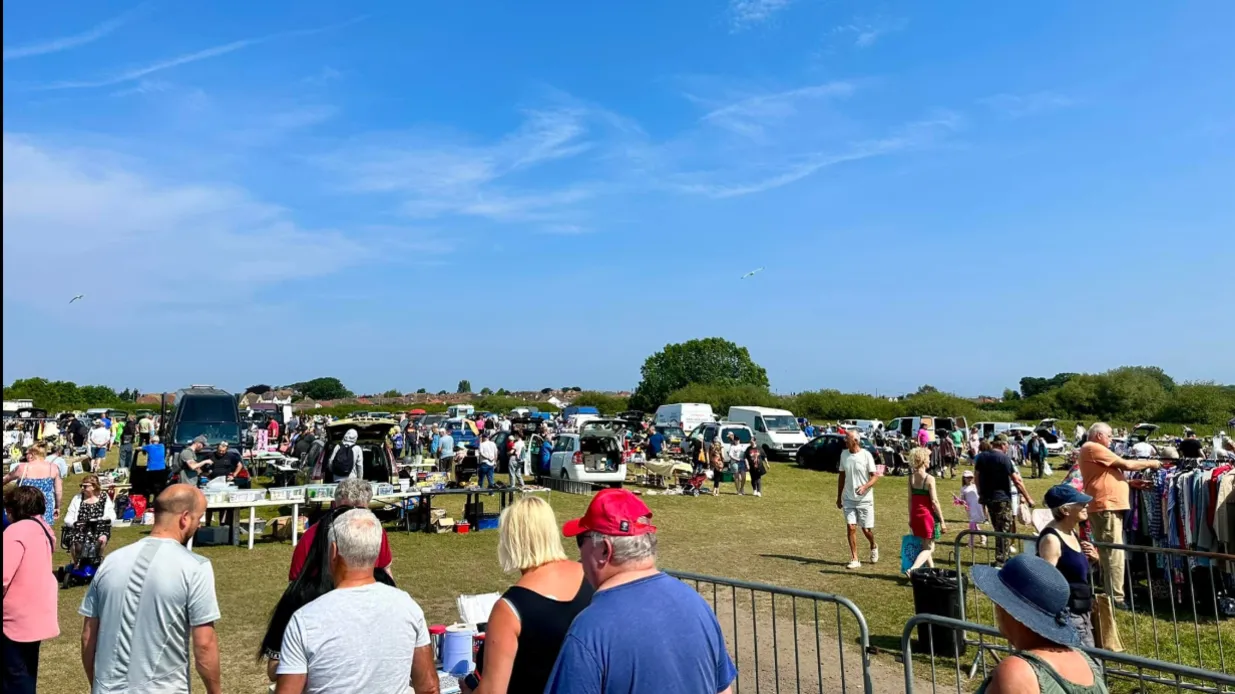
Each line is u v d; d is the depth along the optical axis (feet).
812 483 77.82
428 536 45.06
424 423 144.15
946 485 76.95
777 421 107.14
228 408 75.25
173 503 12.35
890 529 48.19
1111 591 26.43
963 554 39.40
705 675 8.25
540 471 76.59
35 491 15.07
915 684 20.92
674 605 8.36
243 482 54.80
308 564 13.11
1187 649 23.57
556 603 9.66
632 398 298.15
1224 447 52.70
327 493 42.70
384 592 10.54
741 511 56.59
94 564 32.86
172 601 11.73
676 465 69.97
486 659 9.44
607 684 7.80
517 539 10.06
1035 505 56.34
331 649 9.79
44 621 14.70
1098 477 26.27
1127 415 198.18
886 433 115.14
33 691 14.64
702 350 289.12
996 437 34.17
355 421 55.11
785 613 28.40
